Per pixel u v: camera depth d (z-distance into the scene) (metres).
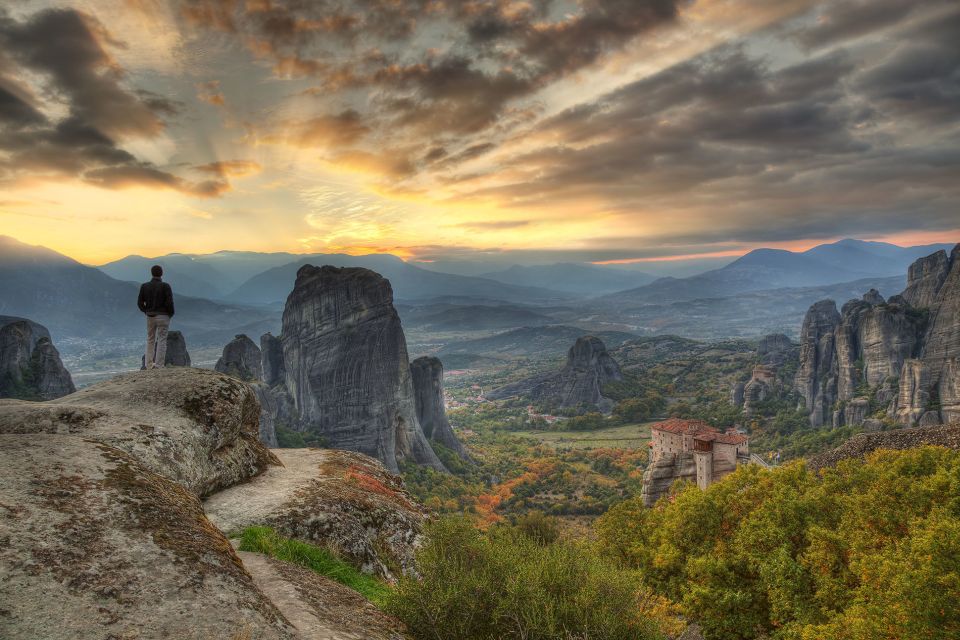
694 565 36.03
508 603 13.30
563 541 17.14
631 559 49.78
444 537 14.73
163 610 7.76
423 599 13.25
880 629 21.20
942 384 137.25
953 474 29.44
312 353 180.62
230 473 19.20
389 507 20.44
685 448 103.06
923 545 21.41
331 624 10.22
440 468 175.25
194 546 9.52
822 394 179.25
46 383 126.56
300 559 14.53
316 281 186.62
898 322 164.00
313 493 18.86
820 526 32.03
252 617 8.34
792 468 41.44
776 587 30.14
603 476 172.62
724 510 41.69
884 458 40.50
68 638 6.73
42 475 10.09
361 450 165.12
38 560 7.85
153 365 23.38
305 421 177.88
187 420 17.92
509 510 145.75
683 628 36.28
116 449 12.52
